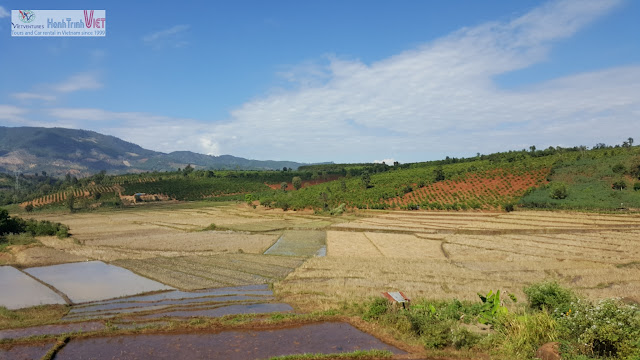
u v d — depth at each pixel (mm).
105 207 134250
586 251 45500
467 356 18406
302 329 22156
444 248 50156
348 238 59281
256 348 19500
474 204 87375
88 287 32312
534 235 57250
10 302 28016
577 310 19266
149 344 19938
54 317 24531
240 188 173375
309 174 194375
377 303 23906
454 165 140125
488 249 48500
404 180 122438
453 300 25906
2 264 41000
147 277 35656
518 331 19516
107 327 22281
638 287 30188
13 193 195250
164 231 69812
